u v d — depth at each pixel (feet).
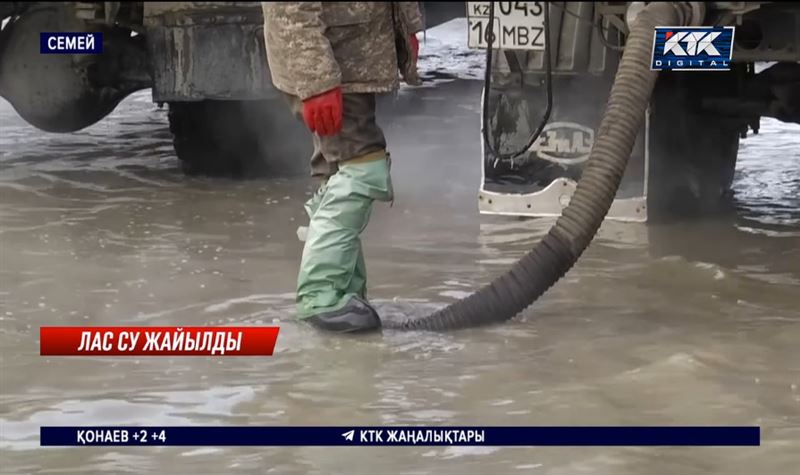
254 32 23.27
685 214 22.13
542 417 12.57
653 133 21.99
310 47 14.85
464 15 29.09
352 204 15.79
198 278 17.98
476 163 27.07
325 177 16.39
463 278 18.12
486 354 14.75
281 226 21.21
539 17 19.80
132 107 36.19
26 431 12.23
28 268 18.44
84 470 11.31
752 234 20.58
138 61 25.94
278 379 13.83
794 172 26.04
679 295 17.11
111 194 23.81
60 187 24.52
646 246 19.76
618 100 16.43
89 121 26.43
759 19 18.70
